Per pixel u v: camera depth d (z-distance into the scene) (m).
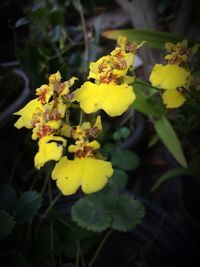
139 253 0.14
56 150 0.07
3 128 0.16
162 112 0.15
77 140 0.08
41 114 0.08
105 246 0.15
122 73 0.08
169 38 0.12
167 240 0.14
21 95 0.17
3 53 0.24
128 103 0.08
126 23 0.36
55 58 0.17
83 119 0.09
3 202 0.13
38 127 0.08
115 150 0.18
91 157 0.08
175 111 0.17
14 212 0.12
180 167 0.15
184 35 0.18
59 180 0.08
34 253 0.13
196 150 0.17
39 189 0.18
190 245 0.14
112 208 0.12
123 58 0.08
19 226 0.13
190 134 0.18
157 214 0.15
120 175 0.15
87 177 0.08
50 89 0.08
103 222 0.12
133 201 0.12
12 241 0.12
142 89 0.15
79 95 0.08
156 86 0.09
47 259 0.12
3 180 0.17
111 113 0.08
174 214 0.18
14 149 0.17
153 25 0.18
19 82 0.18
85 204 0.12
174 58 0.09
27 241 0.13
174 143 0.14
